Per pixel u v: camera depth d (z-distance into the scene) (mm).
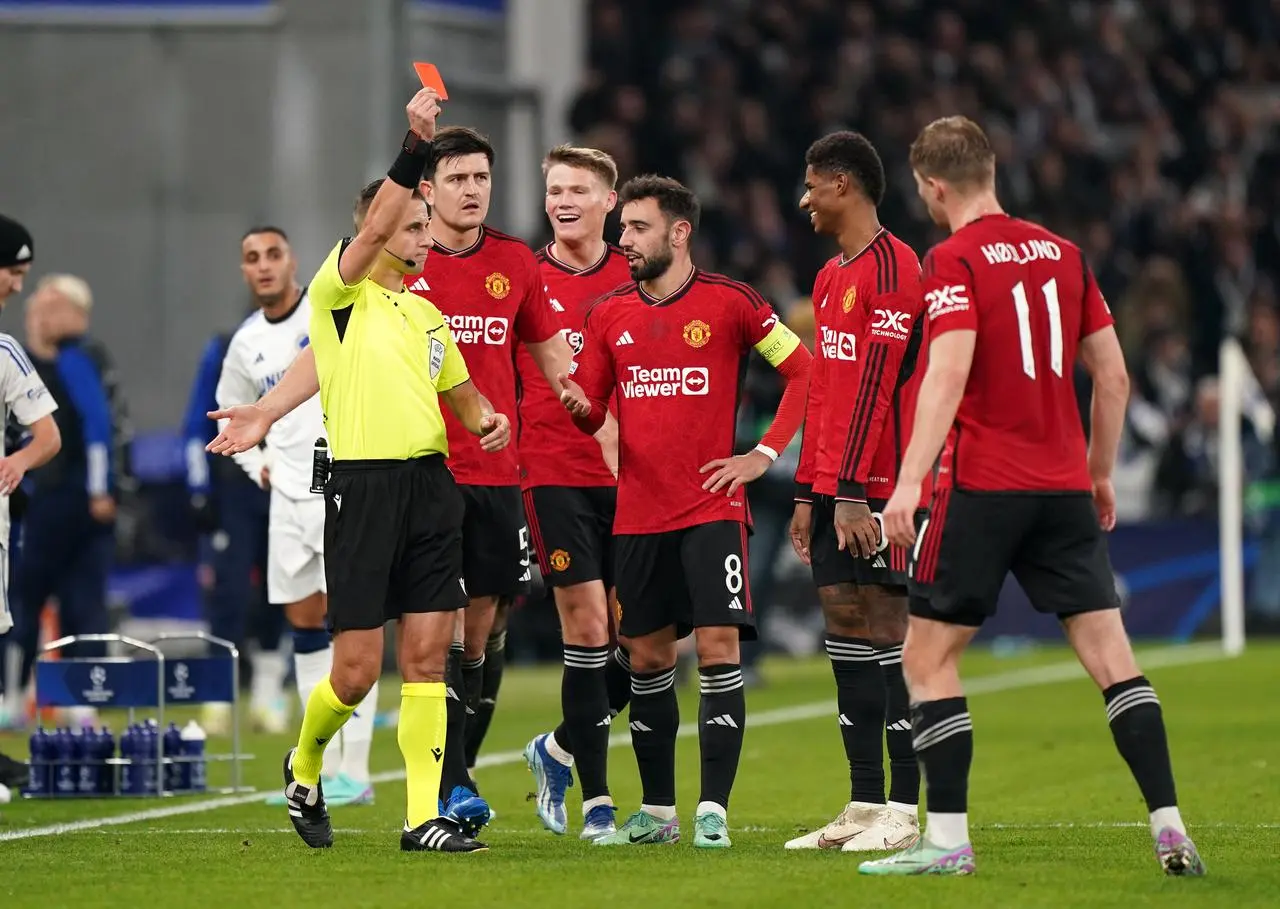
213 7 61219
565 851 24453
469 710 28031
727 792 25078
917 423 21156
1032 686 52094
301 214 60969
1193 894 20312
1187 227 83312
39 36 61812
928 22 89250
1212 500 67875
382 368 24016
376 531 23938
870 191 25219
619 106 78375
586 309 28828
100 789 32031
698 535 25141
